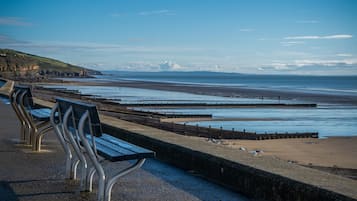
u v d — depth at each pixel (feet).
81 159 18.03
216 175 19.83
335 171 60.59
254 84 630.33
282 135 108.06
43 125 26.84
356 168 63.82
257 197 17.12
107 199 15.49
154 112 152.15
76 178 20.21
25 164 22.99
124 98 240.73
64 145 20.04
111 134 30.42
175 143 23.34
